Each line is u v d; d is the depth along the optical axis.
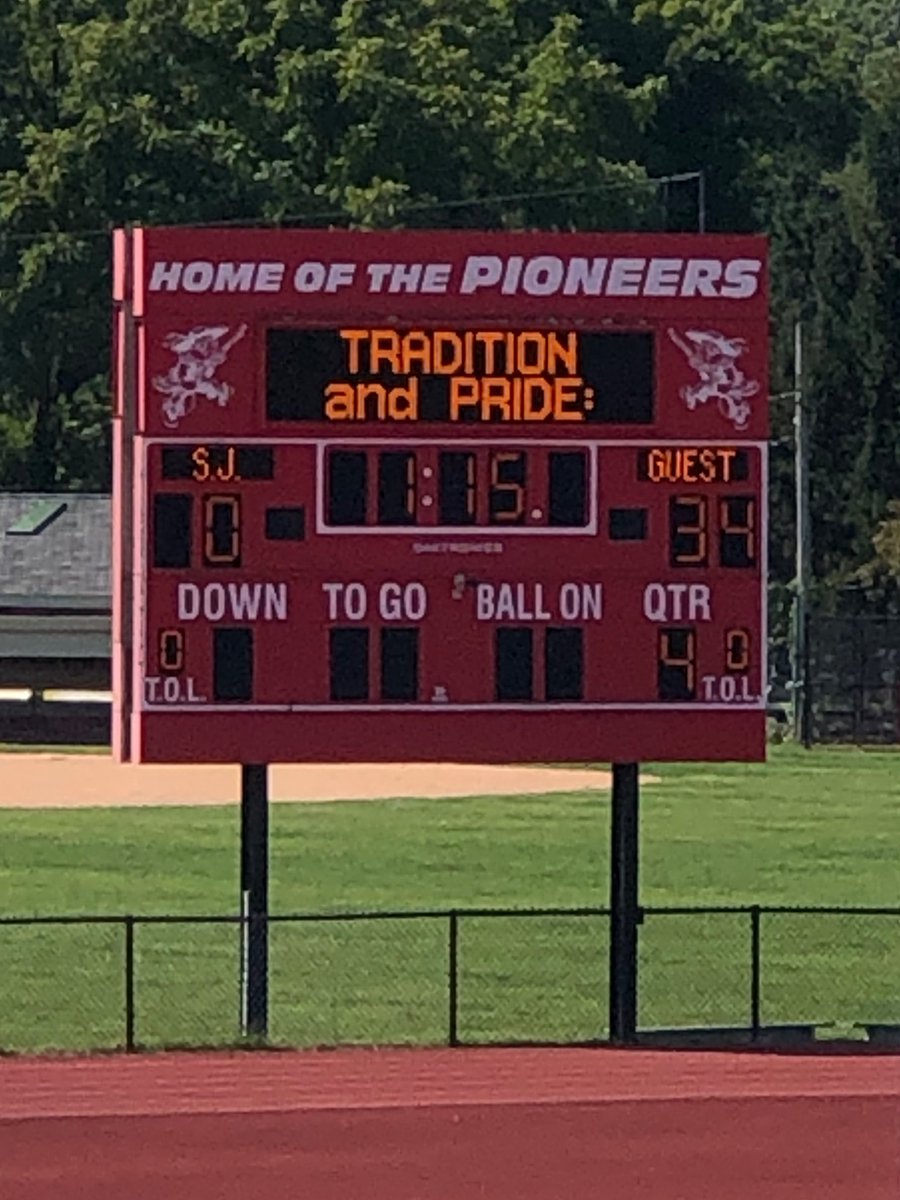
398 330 29.69
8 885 47.78
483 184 91.81
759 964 34.81
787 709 83.31
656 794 66.81
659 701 30.16
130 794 64.75
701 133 101.19
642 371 29.98
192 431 29.52
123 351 30.45
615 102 94.88
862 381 88.00
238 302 29.53
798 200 89.69
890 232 87.88
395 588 29.81
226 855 52.41
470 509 29.81
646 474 30.03
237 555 29.62
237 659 29.70
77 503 81.94
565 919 45.41
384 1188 24.06
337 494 29.72
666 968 40.31
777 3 110.19
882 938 43.56
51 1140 26.16
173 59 92.12
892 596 87.00
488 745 29.92
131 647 30.28
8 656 77.69
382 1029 33.91
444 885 48.59
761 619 30.27
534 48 97.25
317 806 63.03
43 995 37.19
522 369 29.81
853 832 58.09
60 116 94.69
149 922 30.95
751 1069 30.16
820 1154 25.55
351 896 46.84
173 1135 26.39
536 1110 27.69
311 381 29.61
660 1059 30.83
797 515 82.44
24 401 94.19
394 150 91.12
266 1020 32.69
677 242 30.00
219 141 91.06
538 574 29.94
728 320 30.05
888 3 137.12
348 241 29.62
